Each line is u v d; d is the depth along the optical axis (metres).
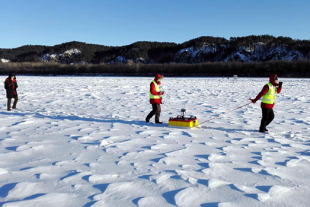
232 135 6.59
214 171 4.04
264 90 6.84
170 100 15.32
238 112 10.72
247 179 3.75
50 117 9.20
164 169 4.11
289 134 6.59
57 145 5.46
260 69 84.00
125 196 3.18
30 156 4.75
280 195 3.23
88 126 7.62
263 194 3.22
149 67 102.56
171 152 5.00
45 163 4.38
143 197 3.14
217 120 8.86
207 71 93.38
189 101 14.84
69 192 3.28
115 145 5.50
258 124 8.16
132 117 9.41
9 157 4.68
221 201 3.07
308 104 13.39
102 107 12.23
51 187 3.42
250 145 5.59
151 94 8.09
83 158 4.64
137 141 5.90
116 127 7.51
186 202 3.04
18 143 5.66
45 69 113.44
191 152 5.07
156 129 7.28
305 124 8.21
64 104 13.30
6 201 3.06
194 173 3.95
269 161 4.55
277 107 12.28
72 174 3.87
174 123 7.50
